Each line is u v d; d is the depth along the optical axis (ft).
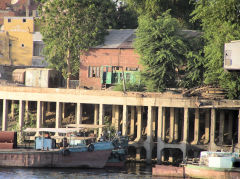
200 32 500.33
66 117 517.55
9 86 484.74
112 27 640.99
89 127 426.92
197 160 394.73
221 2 404.36
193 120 487.61
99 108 497.87
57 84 563.48
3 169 398.01
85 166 408.67
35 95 476.13
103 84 531.50
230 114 457.68
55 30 547.49
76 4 551.18
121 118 500.74
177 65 462.60
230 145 432.25
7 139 424.05
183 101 434.71
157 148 437.17
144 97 442.91
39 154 406.21
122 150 418.51
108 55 539.70
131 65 530.68
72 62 565.94
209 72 443.73
